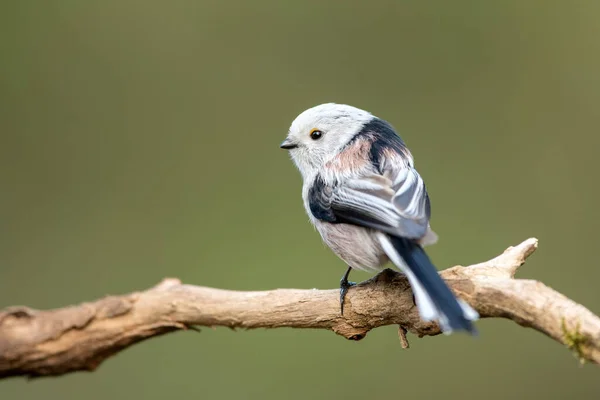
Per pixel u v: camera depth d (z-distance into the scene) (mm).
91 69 14844
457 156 14336
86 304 6570
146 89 14883
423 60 14961
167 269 13273
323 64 15055
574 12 14766
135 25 15016
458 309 5754
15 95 14617
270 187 14234
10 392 10773
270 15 15070
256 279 12961
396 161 7617
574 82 14617
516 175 13992
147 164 14570
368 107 14836
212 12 15055
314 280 12836
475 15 14945
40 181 14367
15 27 14734
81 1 14922
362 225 7051
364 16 15094
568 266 12938
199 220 13789
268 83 14922
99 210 14023
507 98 14695
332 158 7836
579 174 13867
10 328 6406
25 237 13695
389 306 6664
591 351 5441
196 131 14758
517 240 13125
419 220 6547
